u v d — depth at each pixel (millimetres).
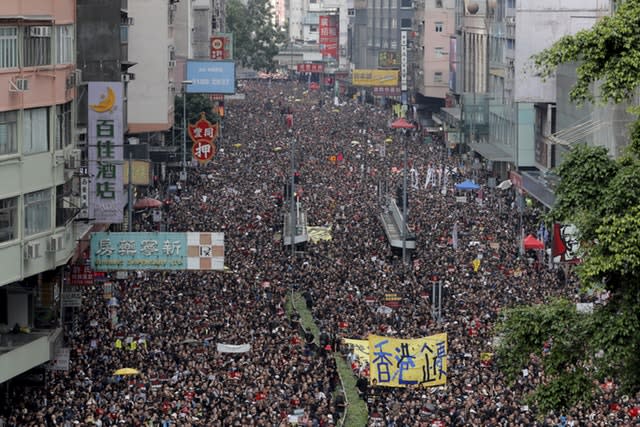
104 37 118312
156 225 146500
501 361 52656
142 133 178625
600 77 50812
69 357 85625
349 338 95938
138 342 91375
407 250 131750
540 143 172750
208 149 169875
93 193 97438
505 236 143750
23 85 76875
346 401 81750
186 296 109562
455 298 107812
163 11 172250
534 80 169500
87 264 93750
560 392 51500
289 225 144500
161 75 173375
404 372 80750
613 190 49250
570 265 111500
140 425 72375
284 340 94000
